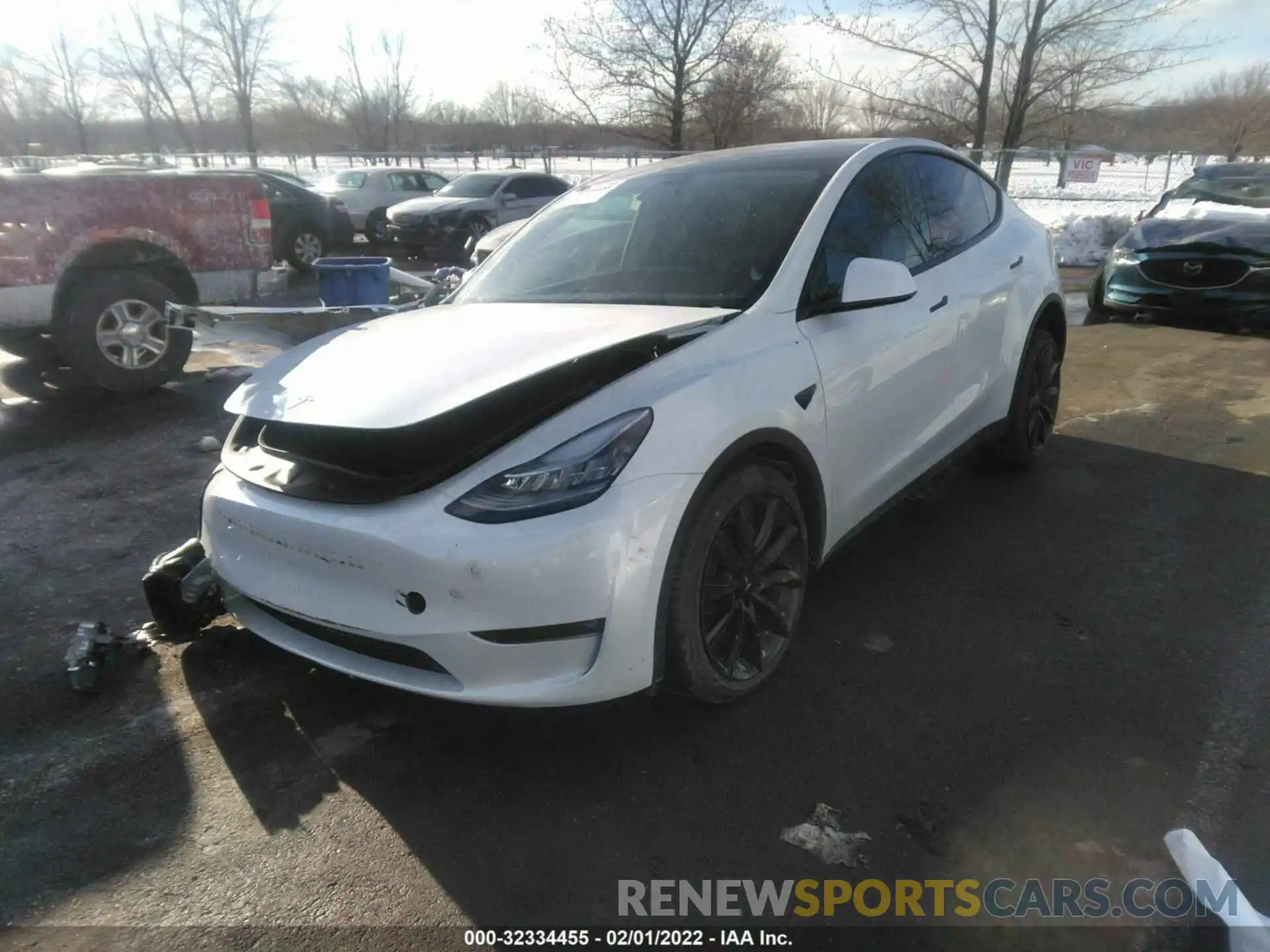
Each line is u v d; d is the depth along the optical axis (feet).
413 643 7.48
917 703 9.08
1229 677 9.38
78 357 20.42
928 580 11.68
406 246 52.37
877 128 60.64
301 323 17.25
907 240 11.85
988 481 15.10
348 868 7.18
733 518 8.52
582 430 7.61
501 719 8.97
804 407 9.16
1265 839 7.18
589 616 7.43
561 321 9.41
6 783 8.23
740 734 8.64
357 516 7.64
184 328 17.54
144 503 14.85
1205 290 25.89
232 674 9.87
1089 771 8.02
